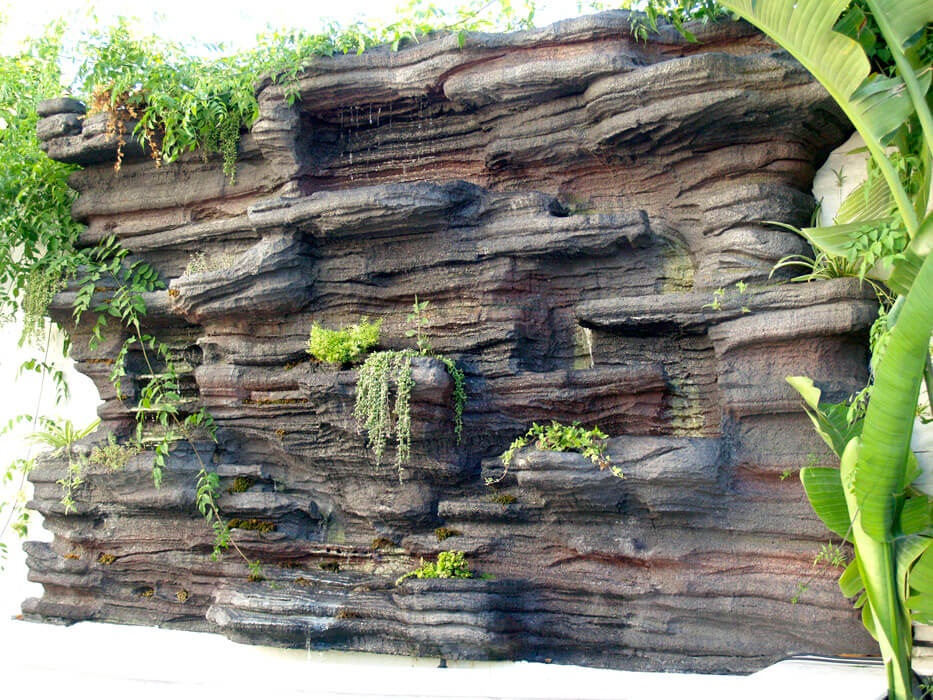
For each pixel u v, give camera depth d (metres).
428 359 6.67
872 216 6.12
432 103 7.45
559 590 6.50
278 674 6.35
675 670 6.11
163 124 8.10
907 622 4.85
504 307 7.02
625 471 6.10
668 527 6.22
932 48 5.33
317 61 7.36
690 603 6.10
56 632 7.60
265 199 7.69
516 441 6.72
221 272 7.43
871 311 5.78
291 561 7.38
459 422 6.89
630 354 6.81
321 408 7.02
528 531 6.64
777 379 6.06
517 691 5.82
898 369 4.25
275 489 7.64
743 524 6.03
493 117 7.27
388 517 7.06
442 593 6.24
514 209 7.04
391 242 7.34
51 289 8.08
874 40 5.67
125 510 7.77
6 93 8.80
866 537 4.82
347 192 7.09
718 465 6.02
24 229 8.51
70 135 8.36
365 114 7.66
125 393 7.95
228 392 7.62
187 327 8.12
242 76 7.66
